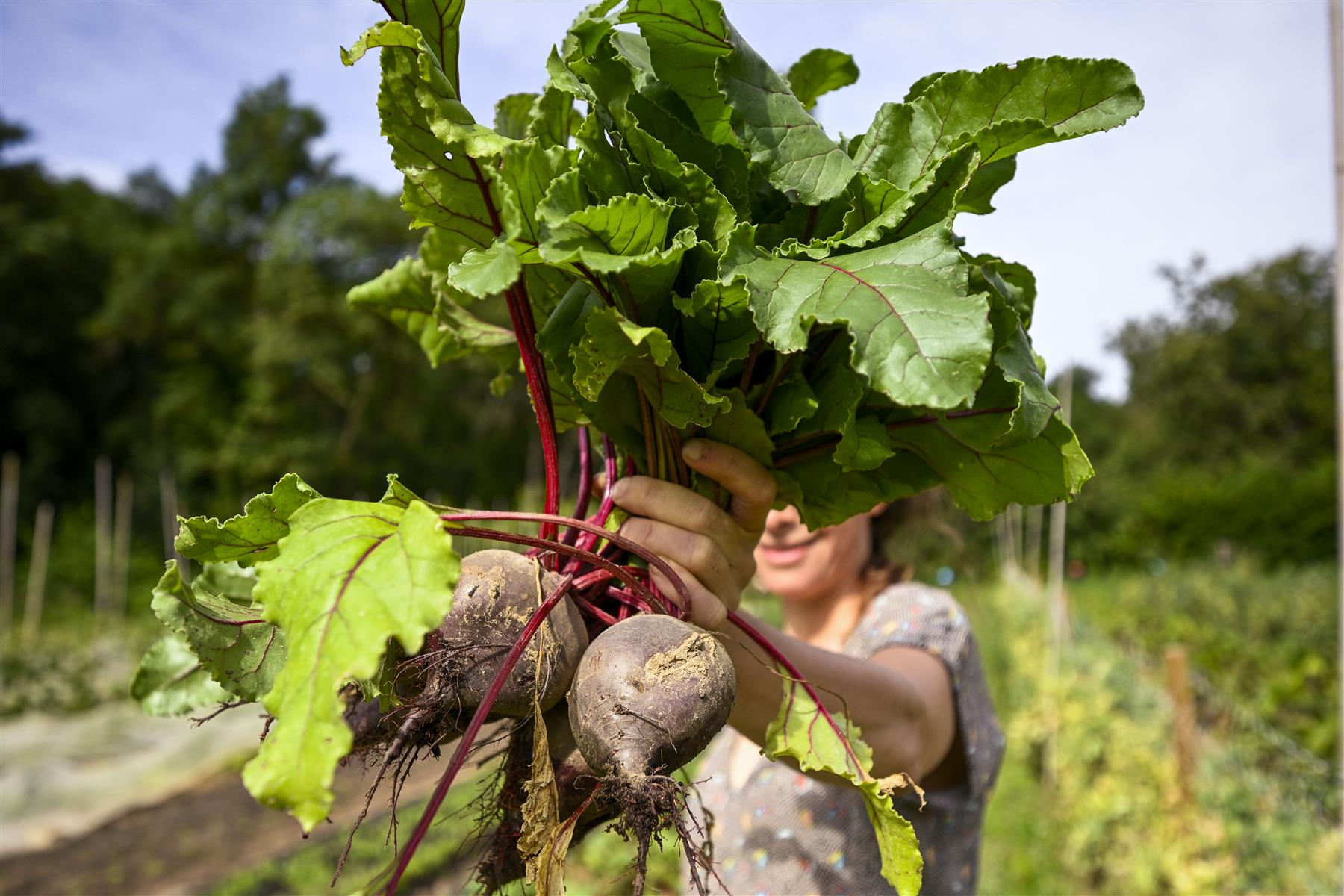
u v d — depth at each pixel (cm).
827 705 114
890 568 178
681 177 94
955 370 71
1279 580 1131
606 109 101
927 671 140
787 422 97
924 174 93
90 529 1484
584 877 428
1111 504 1833
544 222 82
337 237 2045
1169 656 405
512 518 92
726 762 168
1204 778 400
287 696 65
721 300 90
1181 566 1638
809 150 99
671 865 406
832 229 100
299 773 61
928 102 99
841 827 143
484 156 89
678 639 89
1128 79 92
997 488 106
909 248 83
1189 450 2341
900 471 110
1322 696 667
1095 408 3128
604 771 84
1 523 1728
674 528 102
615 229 85
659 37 98
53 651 918
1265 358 2303
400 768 90
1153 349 2547
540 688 88
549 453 105
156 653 106
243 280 2311
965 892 148
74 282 2177
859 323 76
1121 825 401
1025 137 94
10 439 1964
